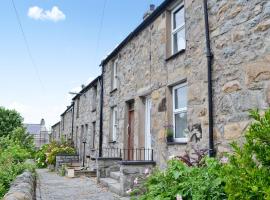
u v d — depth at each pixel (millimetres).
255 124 2541
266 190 2104
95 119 13945
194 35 6227
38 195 7047
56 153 16188
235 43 5059
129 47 9773
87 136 15531
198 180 3926
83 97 17281
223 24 5367
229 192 2404
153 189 4340
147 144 8508
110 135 11250
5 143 13164
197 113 5910
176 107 7184
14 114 22141
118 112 10383
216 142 5289
